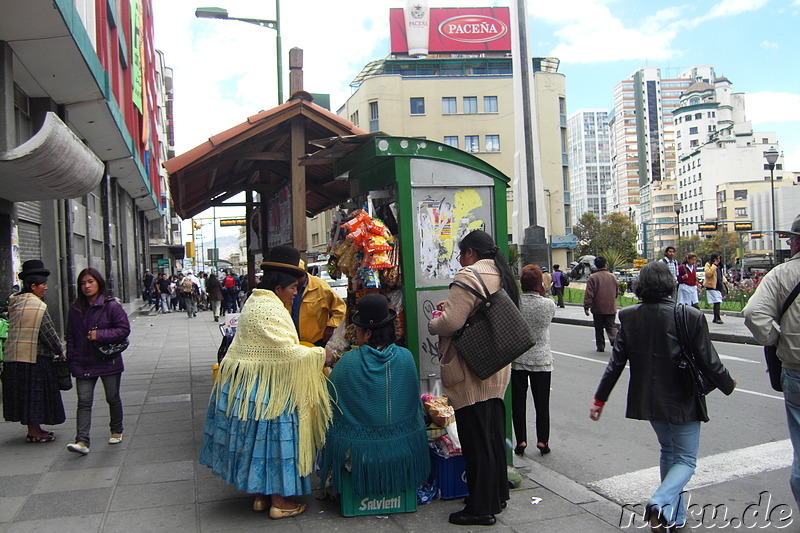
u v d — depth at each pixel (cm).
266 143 791
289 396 391
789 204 8588
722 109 16050
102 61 1231
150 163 2823
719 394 800
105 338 550
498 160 5512
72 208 1422
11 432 633
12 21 793
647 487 477
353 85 6206
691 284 1366
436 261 484
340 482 400
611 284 1187
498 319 371
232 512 416
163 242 5038
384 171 494
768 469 509
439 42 5775
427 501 430
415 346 475
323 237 6206
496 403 392
